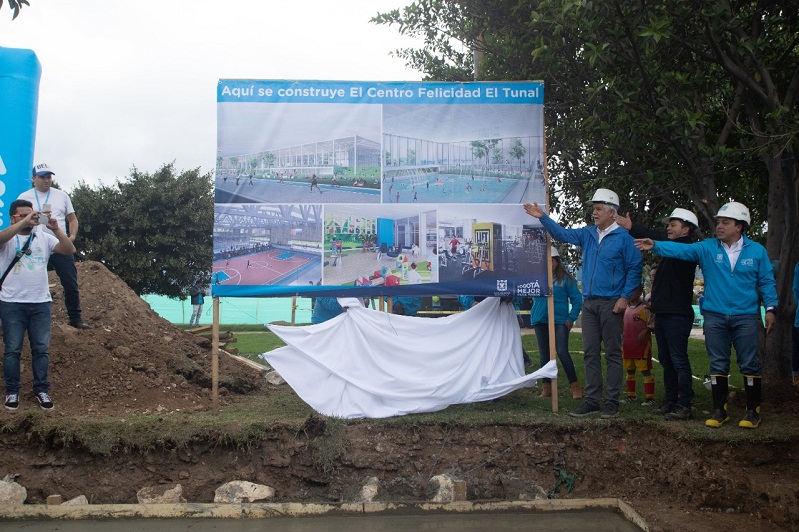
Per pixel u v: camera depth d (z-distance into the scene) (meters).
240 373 9.67
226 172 7.96
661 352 7.64
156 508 6.38
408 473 6.93
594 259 7.72
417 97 8.12
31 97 9.50
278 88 8.05
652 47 8.20
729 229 7.05
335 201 8.05
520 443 7.17
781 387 8.10
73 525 6.16
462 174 8.13
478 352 8.11
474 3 10.38
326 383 7.68
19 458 6.71
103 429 6.84
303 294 7.98
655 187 9.16
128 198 31.53
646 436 7.11
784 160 8.27
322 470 6.86
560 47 8.80
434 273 8.08
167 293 32.50
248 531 6.05
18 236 7.30
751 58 8.41
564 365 8.72
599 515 6.45
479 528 6.14
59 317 9.17
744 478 6.31
